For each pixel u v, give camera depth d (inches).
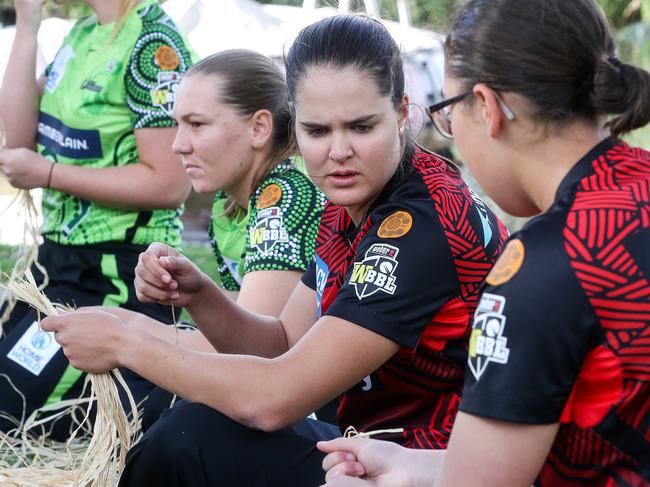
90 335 88.0
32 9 154.8
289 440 89.5
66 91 148.4
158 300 99.3
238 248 124.8
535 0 64.3
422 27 107.5
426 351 86.7
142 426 114.3
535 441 61.4
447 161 93.7
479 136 67.5
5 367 139.7
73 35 153.8
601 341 60.5
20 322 143.3
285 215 110.9
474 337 63.0
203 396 85.6
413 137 95.7
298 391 84.1
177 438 88.5
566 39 63.2
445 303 85.0
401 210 86.3
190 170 119.5
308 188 112.7
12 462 126.6
